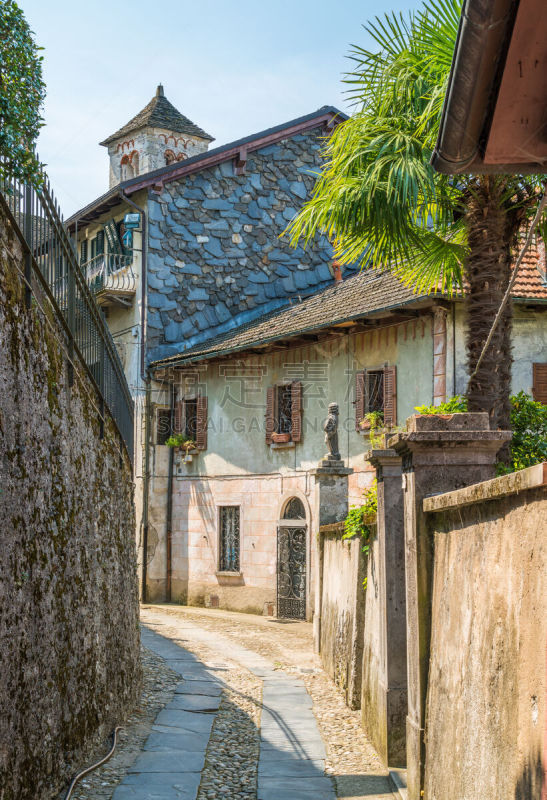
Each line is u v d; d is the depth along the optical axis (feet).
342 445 64.08
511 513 13.28
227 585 74.38
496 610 13.89
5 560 17.57
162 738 28.55
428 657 19.30
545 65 12.84
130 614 33.65
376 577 28.07
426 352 56.95
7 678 17.20
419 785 19.10
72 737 22.43
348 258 32.01
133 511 38.91
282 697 36.47
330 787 23.91
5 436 18.12
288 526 68.69
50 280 23.15
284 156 88.69
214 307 84.38
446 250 32.24
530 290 54.08
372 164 28.86
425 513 19.47
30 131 22.33
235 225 86.02
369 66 30.09
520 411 31.99
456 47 12.68
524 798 11.90
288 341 68.64
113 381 34.01
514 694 12.71
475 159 14.88
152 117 98.02
